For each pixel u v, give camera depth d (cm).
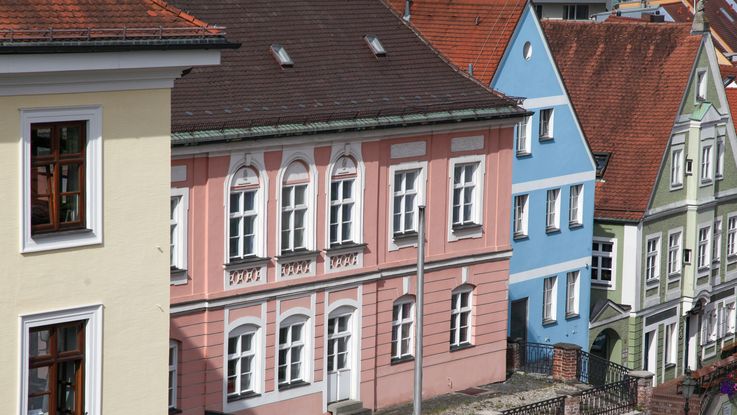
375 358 8581
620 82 11975
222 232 7675
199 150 7475
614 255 11388
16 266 4853
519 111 9162
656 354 11756
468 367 9150
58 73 4825
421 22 10000
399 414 8600
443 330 8962
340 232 8325
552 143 10281
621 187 11431
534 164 10131
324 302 8238
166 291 5197
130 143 5053
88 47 4822
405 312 8788
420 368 6888
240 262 7769
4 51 4650
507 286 9350
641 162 11506
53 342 4981
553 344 10369
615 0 18650
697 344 12450
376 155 8425
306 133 7925
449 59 9200
